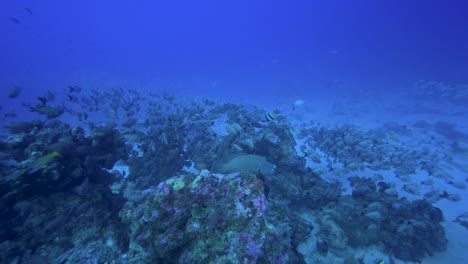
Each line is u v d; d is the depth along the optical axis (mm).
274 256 3457
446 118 21547
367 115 23500
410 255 6551
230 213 3584
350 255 6402
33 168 5023
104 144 7289
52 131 7059
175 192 3895
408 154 12375
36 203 5219
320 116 23156
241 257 3270
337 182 9812
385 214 7168
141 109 22250
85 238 5086
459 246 6996
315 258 6383
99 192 5922
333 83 40281
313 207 8109
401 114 23672
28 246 4754
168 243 3656
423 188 9961
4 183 5012
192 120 11977
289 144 9406
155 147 9930
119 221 5676
